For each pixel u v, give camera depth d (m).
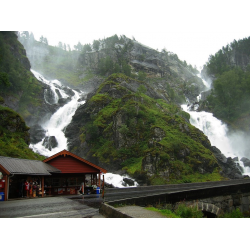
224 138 113.94
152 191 34.88
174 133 82.31
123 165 72.06
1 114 53.34
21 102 104.94
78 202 22.08
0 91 93.50
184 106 151.88
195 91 190.25
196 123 122.31
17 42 139.25
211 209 30.55
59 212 16.41
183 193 26.86
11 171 23.08
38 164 28.72
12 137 50.44
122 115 82.75
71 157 32.78
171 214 18.06
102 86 110.44
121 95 102.44
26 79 118.31
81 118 99.88
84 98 124.44
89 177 57.59
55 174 31.91
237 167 85.25
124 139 77.50
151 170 65.25
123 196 28.84
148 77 188.75
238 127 118.44
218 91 138.62
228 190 33.94
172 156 70.12
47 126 108.00
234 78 140.75
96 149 81.44
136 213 17.23
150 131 78.56
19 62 123.12
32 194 27.00
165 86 177.38
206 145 87.62
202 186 42.38
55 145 90.44
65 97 131.88
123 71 172.38
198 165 72.62
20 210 17.09
